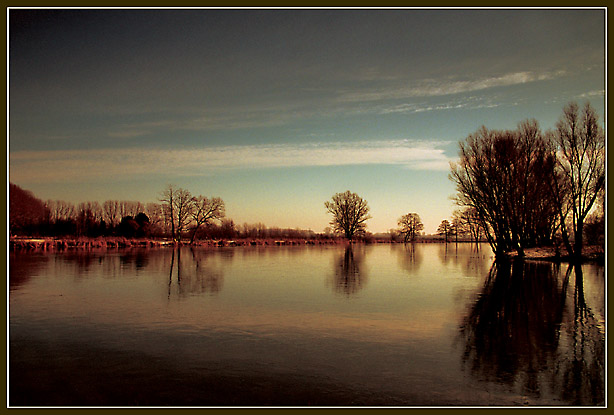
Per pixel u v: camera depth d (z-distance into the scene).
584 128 35.22
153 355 10.38
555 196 37.31
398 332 12.70
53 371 9.25
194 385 8.48
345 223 104.62
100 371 9.26
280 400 7.77
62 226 69.12
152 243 68.25
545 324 13.79
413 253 59.34
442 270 31.91
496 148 40.53
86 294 19.02
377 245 97.19
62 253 45.03
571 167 36.03
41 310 15.52
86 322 13.73
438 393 8.20
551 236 46.09
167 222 78.44
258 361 9.97
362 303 17.36
